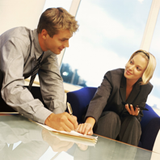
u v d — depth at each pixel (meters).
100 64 2.50
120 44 2.51
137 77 1.50
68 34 0.92
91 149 0.44
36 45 0.97
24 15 2.18
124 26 2.53
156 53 2.47
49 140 0.42
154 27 2.46
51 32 0.90
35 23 2.21
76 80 2.50
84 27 2.55
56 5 2.54
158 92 2.41
